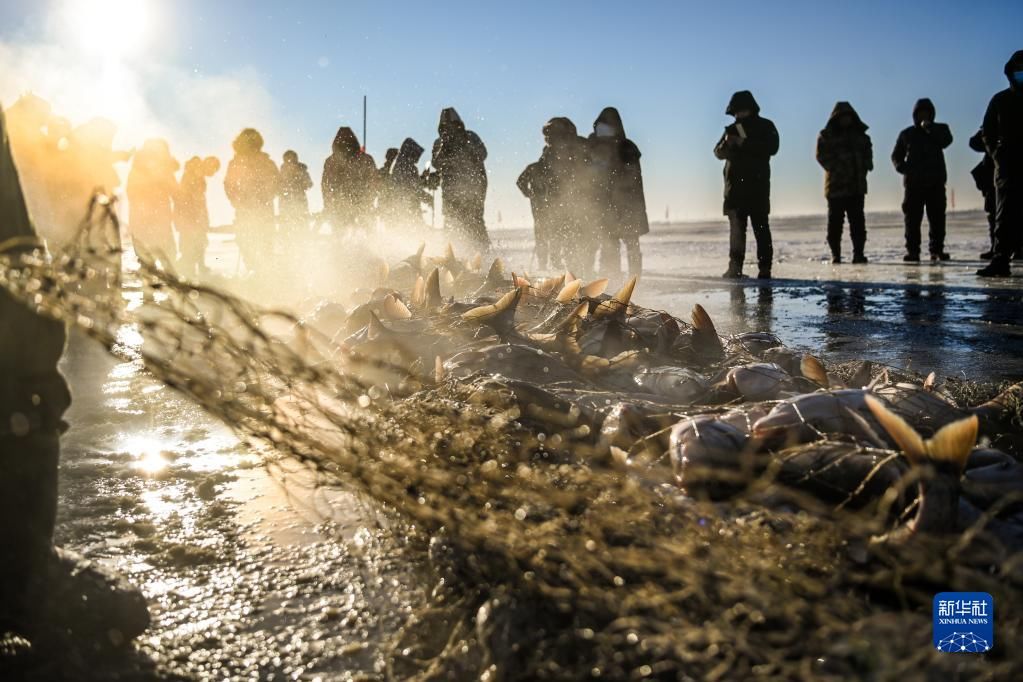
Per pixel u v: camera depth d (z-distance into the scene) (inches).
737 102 624.7
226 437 197.8
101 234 112.1
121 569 130.6
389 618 114.9
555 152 641.0
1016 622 97.7
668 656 94.9
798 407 141.2
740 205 625.0
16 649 96.3
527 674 95.1
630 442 149.9
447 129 662.5
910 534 108.3
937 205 745.6
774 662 92.3
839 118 746.8
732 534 113.7
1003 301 428.1
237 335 184.5
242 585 124.7
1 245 95.0
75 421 214.1
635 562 103.7
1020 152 540.1
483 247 677.9
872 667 92.7
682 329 234.1
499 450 139.1
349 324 261.4
